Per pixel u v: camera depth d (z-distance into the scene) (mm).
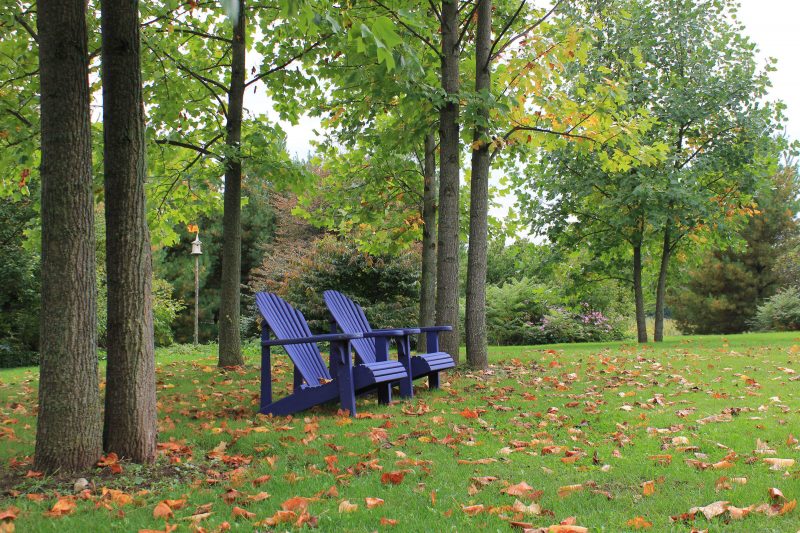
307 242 22656
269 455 4113
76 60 3602
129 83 3801
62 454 3584
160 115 9359
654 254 15586
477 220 8430
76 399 3631
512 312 20859
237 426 5055
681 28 12938
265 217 28188
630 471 3570
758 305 25688
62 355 3600
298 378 6039
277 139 8984
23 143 7816
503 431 4723
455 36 8352
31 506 3094
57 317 3594
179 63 8742
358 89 9203
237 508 2953
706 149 13234
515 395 6355
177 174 10102
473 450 4137
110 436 3842
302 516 2801
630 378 7395
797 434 4207
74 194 3605
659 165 12453
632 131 8844
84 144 3641
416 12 7938
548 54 8242
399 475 3436
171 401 6469
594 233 14352
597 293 21656
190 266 26812
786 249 26016
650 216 12070
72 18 3578
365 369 5438
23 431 5141
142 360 3906
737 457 3727
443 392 6684
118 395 3846
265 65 9266
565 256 14836
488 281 25656
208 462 3975
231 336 9203
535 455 4000
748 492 3104
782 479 3275
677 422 4801
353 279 17672
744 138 12820
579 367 8531
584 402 5785
